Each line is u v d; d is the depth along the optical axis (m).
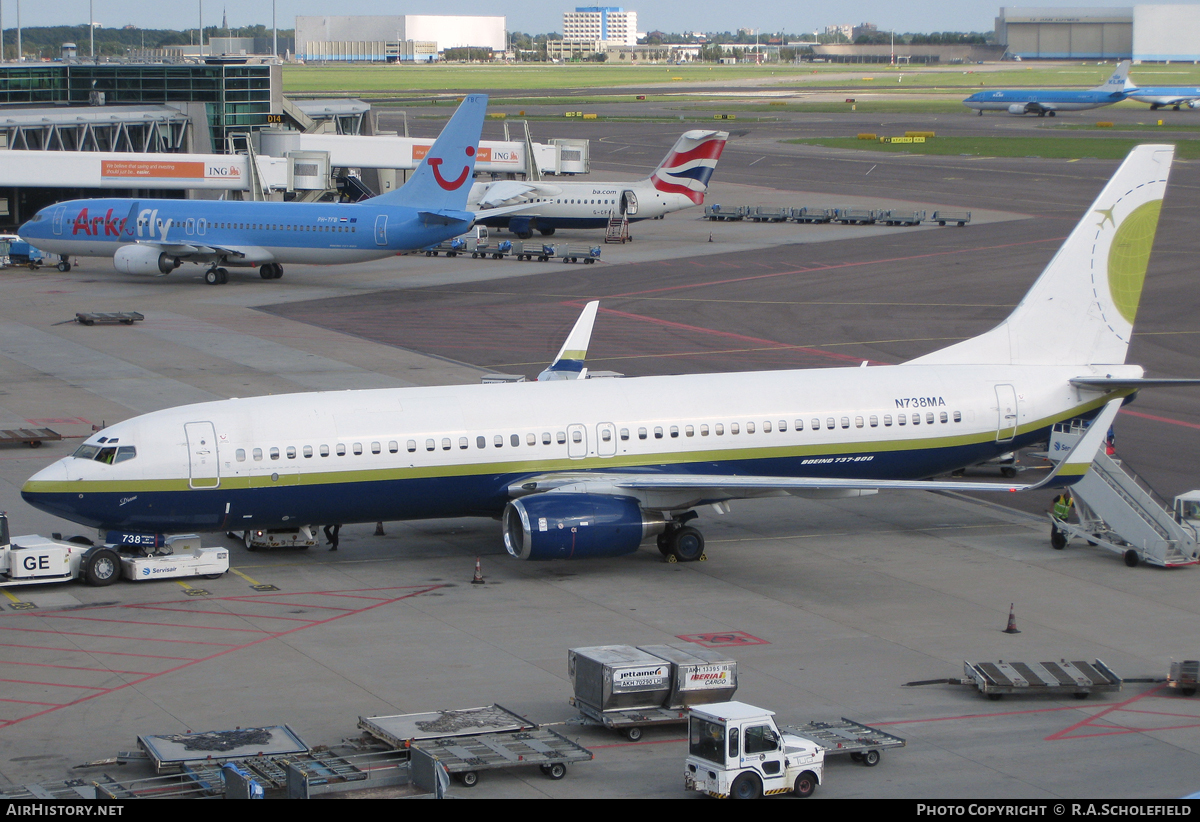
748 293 127.56
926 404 60.62
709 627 47.88
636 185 167.50
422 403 55.88
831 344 103.38
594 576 54.53
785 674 43.03
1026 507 66.81
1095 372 63.41
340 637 46.31
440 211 129.62
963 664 43.97
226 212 131.25
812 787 33.97
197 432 52.78
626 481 55.12
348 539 60.22
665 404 58.06
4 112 156.75
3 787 33.66
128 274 137.50
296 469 53.50
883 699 40.94
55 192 175.00
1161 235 159.12
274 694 40.78
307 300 123.81
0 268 144.00
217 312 117.31
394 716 37.59
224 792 32.75
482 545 59.38
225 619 48.31
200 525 53.59
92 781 33.72
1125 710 40.31
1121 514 56.75
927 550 58.84
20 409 81.44
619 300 123.94
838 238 165.88
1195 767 35.88
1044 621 48.91
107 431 52.97
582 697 38.84
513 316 115.75
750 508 66.50
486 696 40.78
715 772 33.25
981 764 36.00
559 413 56.81
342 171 189.88
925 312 116.81
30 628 47.09
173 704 39.91
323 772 33.88
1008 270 138.75
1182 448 75.62
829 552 58.47
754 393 59.22
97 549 52.38
